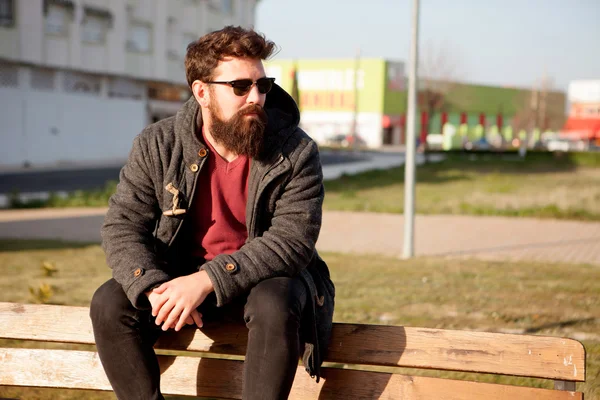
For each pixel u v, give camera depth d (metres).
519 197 20.33
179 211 2.46
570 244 11.88
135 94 40.47
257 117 2.42
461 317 6.05
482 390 2.37
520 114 86.81
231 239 2.54
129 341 2.36
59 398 3.93
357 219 15.48
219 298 2.31
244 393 2.22
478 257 10.39
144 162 2.52
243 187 2.52
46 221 14.95
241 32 2.47
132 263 2.38
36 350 2.68
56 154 34.81
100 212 16.97
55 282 7.45
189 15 43.47
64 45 34.56
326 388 2.48
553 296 7.09
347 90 86.62
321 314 2.47
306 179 2.49
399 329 2.45
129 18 38.56
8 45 31.55
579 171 36.44
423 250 11.13
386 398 2.44
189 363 2.58
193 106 2.56
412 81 10.38
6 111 31.75
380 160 45.88
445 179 28.80
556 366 2.31
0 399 2.76
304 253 2.40
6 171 29.73
